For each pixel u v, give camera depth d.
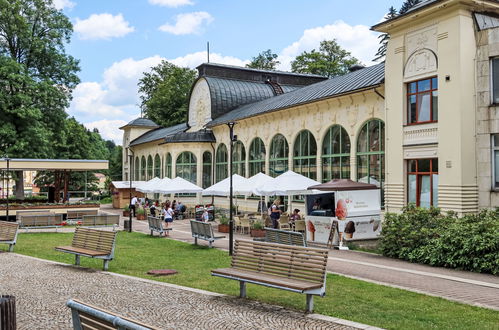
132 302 8.88
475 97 17.72
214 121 40.25
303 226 21.97
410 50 19.67
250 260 9.71
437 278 11.84
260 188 22.91
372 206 18.92
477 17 17.89
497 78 17.30
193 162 40.38
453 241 13.52
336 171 25.72
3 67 36.06
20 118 37.94
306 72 59.88
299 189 21.44
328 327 7.18
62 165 34.75
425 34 18.97
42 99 38.59
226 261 14.62
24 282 11.03
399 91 20.12
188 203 40.00
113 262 14.43
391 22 19.98
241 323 7.43
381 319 7.80
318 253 8.49
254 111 34.03
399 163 20.08
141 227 28.50
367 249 17.52
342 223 18.14
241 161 35.84
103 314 4.28
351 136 24.34
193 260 14.86
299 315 7.92
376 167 22.80
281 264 9.07
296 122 29.05
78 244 14.38
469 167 17.48
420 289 10.48
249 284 10.93
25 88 38.06
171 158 40.81
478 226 13.48
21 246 18.66
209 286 10.63
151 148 52.44
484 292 10.21
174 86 69.69
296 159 29.25
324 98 25.39
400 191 19.95
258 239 18.78
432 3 18.00
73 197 61.41
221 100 41.78
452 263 13.27
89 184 64.44
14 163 33.19
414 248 14.90
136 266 13.63
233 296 9.43
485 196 17.39
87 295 9.54
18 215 31.70
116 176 82.94
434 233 14.76
